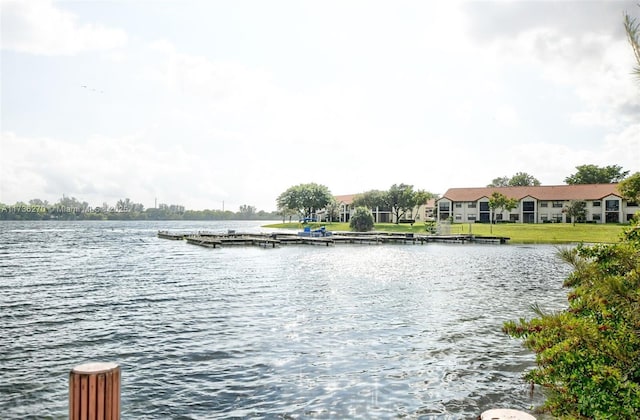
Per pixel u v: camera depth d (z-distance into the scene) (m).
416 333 14.91
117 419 4.01
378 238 68.06
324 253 49.91
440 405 9.46
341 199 151.12
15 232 111.69
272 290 23.84
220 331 15.15
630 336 5.28
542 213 104.06
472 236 71.94
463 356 12.56
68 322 16.56
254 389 10.23
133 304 19.97
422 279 28.34
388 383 10.61
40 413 9.08
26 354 12.79
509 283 26.77
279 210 155.12
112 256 45.72
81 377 3.86
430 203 138.62
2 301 20.77
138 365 11.81
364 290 23.88
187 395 9.91
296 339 14.16
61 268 34.56
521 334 6.27
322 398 9.77
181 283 26.45
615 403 5.23
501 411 3.68
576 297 7.32
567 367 5.74
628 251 5.74
